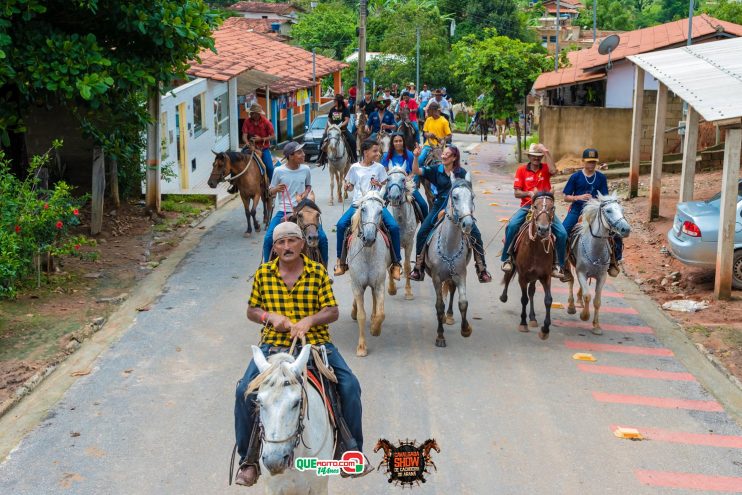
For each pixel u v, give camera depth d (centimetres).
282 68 3659
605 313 1179
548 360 981
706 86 1270
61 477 688
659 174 1683
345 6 7412
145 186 1844
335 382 553
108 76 1350
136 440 757
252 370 539
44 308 1114
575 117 2538
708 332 1070
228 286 1266
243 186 1602
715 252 1230
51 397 852
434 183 1041
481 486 682
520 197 1070
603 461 731
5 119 1384
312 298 568
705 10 5275
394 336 1056
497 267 1421
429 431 783
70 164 1769
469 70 2877
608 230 1027
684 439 779
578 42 6291
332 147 1933
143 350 991
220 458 726
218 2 7638
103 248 1470
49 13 1425
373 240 923
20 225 1089
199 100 2397
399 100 3316
